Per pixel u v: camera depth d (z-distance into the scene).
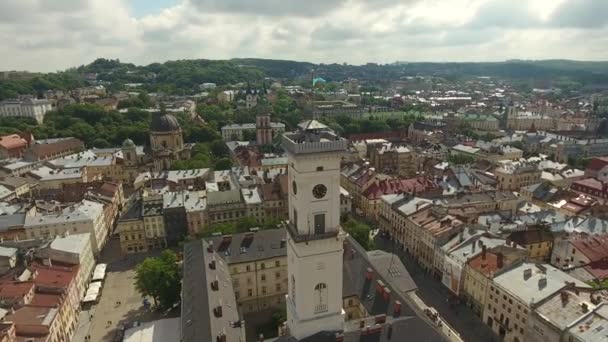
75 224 149.25
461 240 130.25
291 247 63.09
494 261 113.50
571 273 115.00
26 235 147.00
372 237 163.62
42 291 106.00
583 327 83.69
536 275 104.50
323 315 64.19
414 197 166.75
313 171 57.28
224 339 76.06
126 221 158.62
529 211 164.12
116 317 118.69
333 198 59.53
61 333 101.56
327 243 60.53
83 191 191.25
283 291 123.88
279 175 189.50
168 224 162.88
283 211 176.50
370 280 100.56
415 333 70.94
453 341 89.06
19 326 90.88
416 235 147.25
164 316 118.44
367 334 70.06
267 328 112.12
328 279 62.84
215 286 94.62
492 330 109.19
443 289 129.00
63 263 122.50
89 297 123.69
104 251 163.12
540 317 91.31
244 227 141.75
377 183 191.25
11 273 113.81
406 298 90.00
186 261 113.25
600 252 124.69
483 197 174.50
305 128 63.09
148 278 116.81
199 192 177.50
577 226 144.12
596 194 190.00
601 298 91.75
